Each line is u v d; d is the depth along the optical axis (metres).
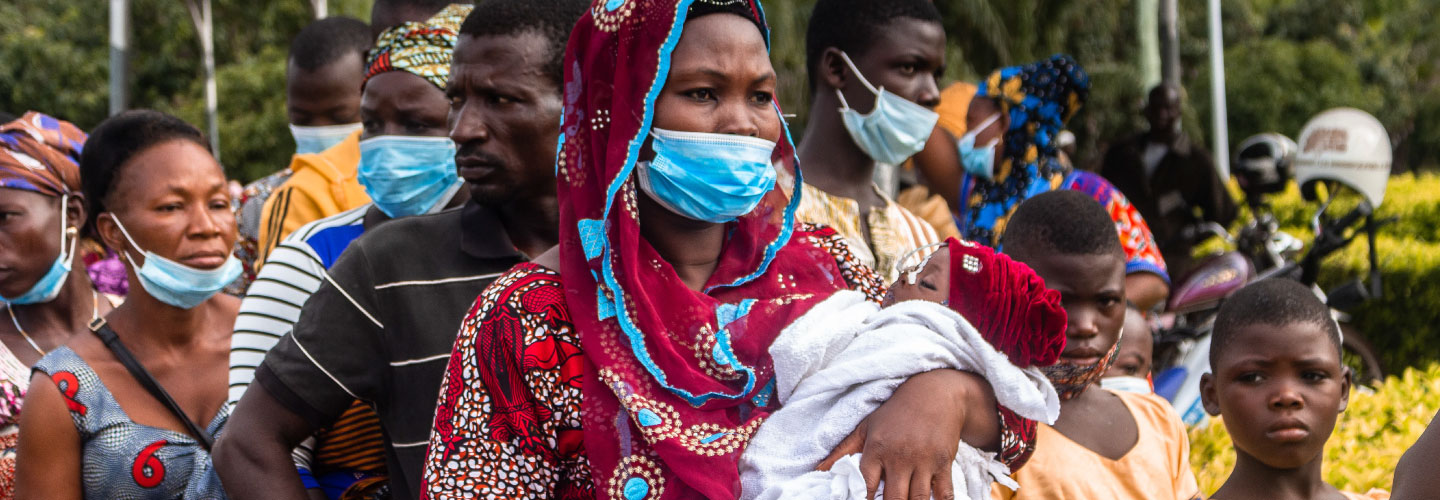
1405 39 27.73
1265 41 23.67
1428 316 7.98
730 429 1.90
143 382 2.99
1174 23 9.57
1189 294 5.89
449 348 2.45
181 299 3.02
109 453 2.91
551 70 2.46
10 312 3.55
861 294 2.14
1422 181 12.87
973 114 4.64
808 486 1.84
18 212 3.39
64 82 18.08
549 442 1.91
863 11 3.68
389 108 3.01
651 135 1.94
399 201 3.01
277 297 2.78
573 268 1.94
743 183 1.93
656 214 2.01
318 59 4.72
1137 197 7.71
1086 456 2.94
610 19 1.90
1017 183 4.55
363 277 2.45
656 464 1.85
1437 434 1.94
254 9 18.00
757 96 1.99
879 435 1.85
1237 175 7.20
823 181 3.75
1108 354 2.96
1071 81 4.48
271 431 2.40
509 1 2.50
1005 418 1.98
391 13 4.27
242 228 4.48
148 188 2.96
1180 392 5.29
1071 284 2.89
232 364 2.73
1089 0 16.70
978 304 2.00
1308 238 9.24
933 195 5.41
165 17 17.94
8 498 3.38
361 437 2.67
